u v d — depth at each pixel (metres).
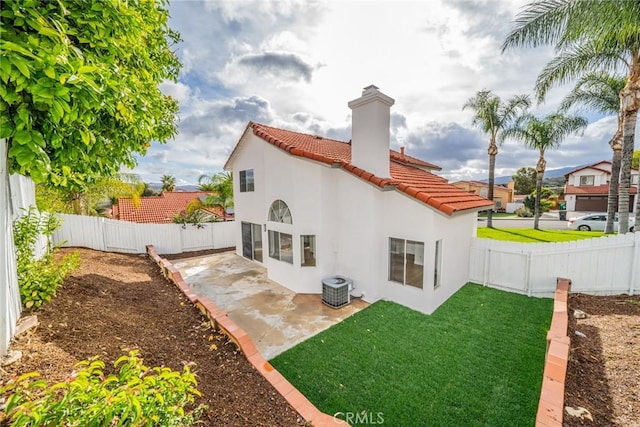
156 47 7.01
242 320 8.89
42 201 9.93
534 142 25.45
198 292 11.35
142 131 5.28
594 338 6.05
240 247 17.45
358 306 9.82
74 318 4.84
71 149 3.67
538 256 9.85
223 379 4.49
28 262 5.05
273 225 12.38
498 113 25.83
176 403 2.67
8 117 2.76
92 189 18.92
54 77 2.55
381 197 10.16
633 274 8.31
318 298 10.63
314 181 10.80
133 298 7.15
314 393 5.58
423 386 5.70
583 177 46.78
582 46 12.25
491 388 5.57
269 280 12.84
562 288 8.58
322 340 7.57
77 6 3.51
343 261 11.01
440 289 9.59
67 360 3.67
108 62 3.79
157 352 4.71
